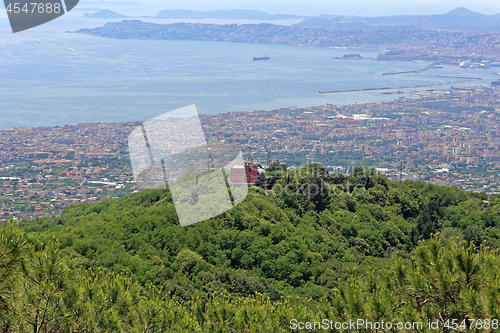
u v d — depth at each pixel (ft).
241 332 44.47
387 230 185.16
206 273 118.62
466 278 39.27
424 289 40.14
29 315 36.91
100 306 39.68
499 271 38.81
